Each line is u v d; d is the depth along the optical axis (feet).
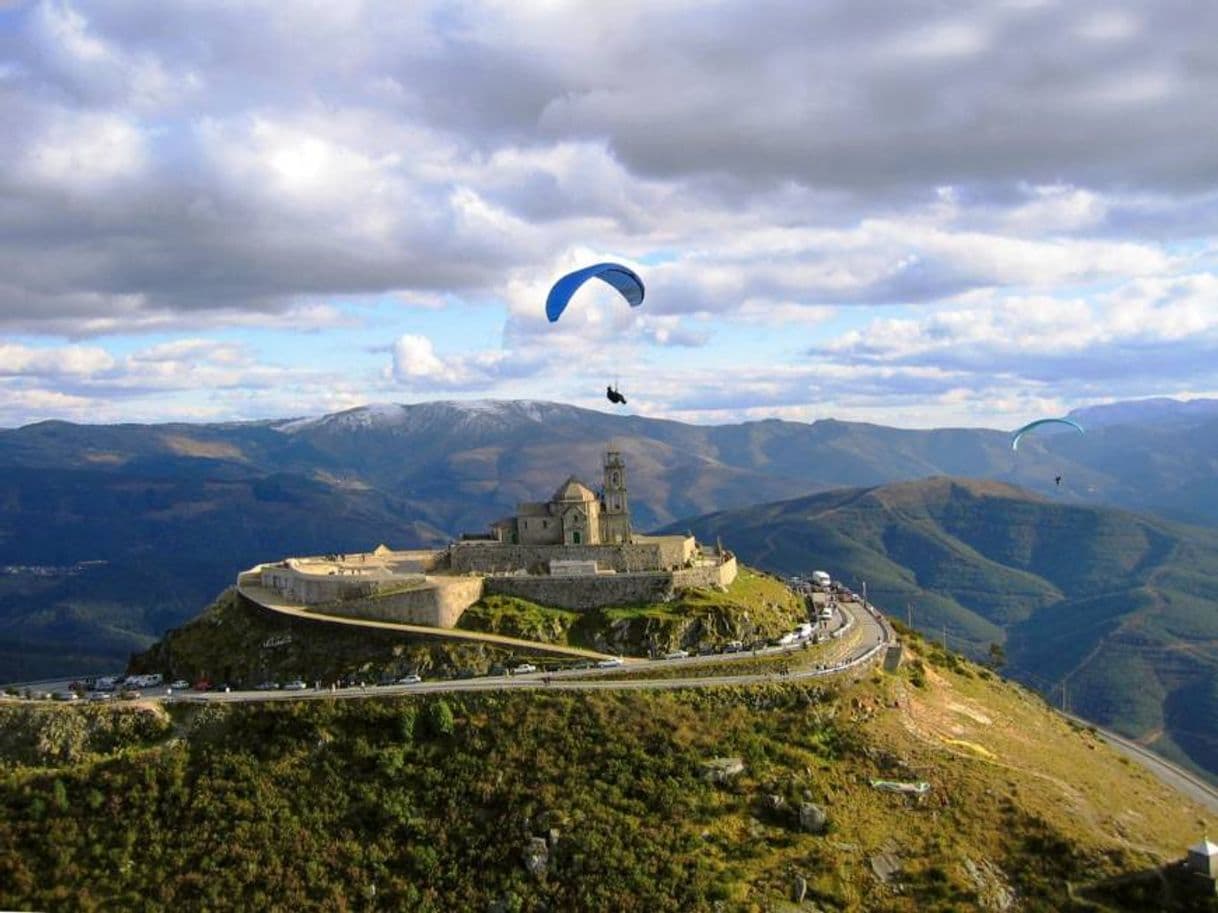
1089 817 487.61
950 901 414.62
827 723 517.14
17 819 449.89
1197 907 422.00
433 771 469.57
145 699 524.52
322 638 601.62
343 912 411.75
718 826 443.73
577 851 428.56
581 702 509.35
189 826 445.37
